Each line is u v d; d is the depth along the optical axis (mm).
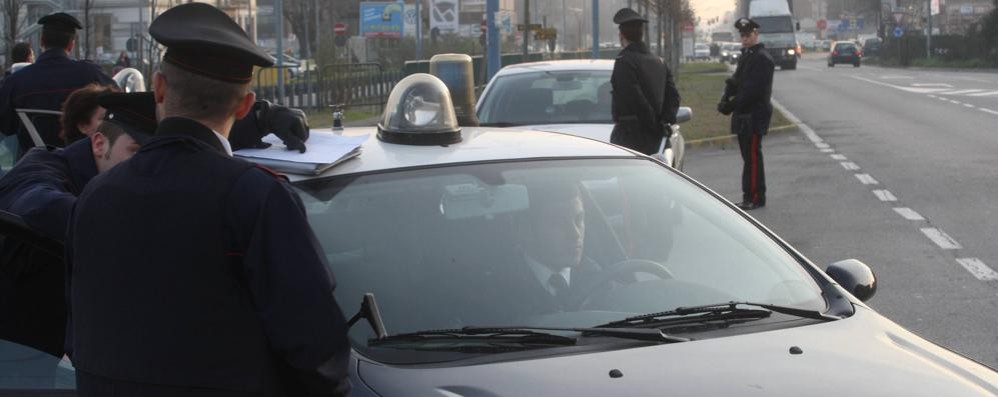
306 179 3818
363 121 24625
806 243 9547
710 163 16125
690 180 4344
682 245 3930
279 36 26156
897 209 11203
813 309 3594
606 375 3029
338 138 4246
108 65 24078
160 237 2529
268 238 2535
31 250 3115
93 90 4355
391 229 3674
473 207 3846
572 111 10234
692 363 3111
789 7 65750
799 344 3268
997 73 51969
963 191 12344
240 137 3986
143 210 2547
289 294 2521
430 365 3125
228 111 2684
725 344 3256
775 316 3512
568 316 3518
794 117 24578
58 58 6617
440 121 4242
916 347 3367
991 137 18547
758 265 3852
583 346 3242
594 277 3748
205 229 2520
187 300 2525
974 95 31812
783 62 63500
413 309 3438
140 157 2613
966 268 8320
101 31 33125
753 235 4039
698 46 106125
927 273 8203
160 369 2541
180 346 2533
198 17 2672
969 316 6957
